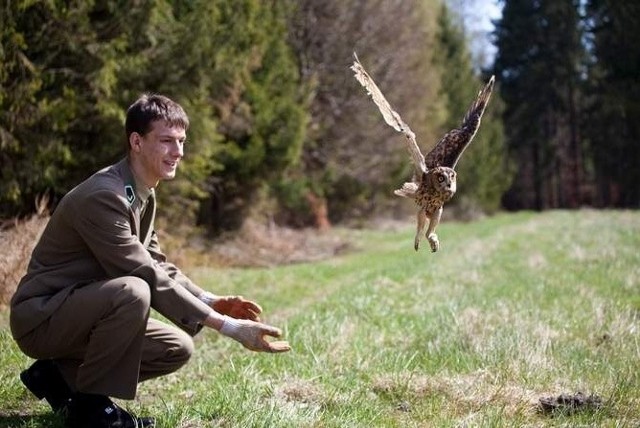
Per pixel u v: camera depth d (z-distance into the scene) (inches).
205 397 194.2
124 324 151.6
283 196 880.3
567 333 275.0
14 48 374.9
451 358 236.1
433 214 136.7
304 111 802.8
